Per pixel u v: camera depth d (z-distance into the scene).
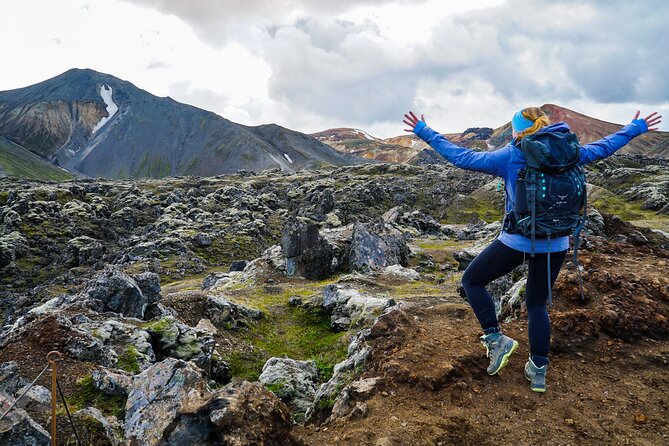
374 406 6.64
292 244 45.09
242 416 5.69
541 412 6.29
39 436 7.15
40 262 101.50
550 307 8.98
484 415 6.29
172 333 17.81
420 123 6.42
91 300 20.03
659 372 6.98
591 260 10.50
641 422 5.90
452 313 10.01
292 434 6.11
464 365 7.39
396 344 8.48
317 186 174.88
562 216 5.60
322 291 32.16
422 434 5.85
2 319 69.31
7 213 118.62
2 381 11.54
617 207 120.75
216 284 47.84
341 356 21.81
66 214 127.88
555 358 7.70
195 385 7.32
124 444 6.94
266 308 29.25
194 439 5.62
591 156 5.88
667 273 9.62
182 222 125.06
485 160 5.95
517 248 6.02
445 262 51.75
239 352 21.64
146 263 89.12
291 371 15.70
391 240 49.69
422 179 185.38
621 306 8.42
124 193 159.88
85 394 11.16
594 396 6.55
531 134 5.75
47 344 13.51
